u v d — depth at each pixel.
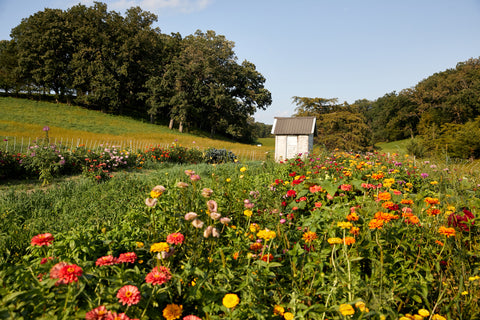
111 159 12.56
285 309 2.04
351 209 2.94
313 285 2.22
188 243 2.60
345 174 5.18
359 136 41.69
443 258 2.54
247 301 1.83
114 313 1.50
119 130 41.03
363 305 1.81
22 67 49.72
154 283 1.78
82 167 10.98
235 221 3.71
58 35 49.72
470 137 21.09
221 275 2.09
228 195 4.21
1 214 5.02
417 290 2.25
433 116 55.53
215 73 54.66
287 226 3.34
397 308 2.22
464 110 56.38
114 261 1.94
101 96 49.69
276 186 5.00
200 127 64.69
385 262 2.47
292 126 19.56
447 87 61.59
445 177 5.30
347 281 2.03
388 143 69.19
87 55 52.44
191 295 2.02
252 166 11.95
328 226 2.85
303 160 9.47
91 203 6.35
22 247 3.48
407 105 67.56
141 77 56.91
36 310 1.68
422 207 3.33
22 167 10.31
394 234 2.70
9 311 1.54
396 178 6.00
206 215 3.00
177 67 50.72
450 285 2.35
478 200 3.69
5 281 1.92
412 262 2.51
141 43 54.56
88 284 1.95
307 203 4.35
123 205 5.98
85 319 1.62
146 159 15.84
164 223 2.99
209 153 19.00
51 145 11.58
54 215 5.59
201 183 4.63
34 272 2.04
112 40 54.00
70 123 39.34
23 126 30.47
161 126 54.44
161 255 2.11
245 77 63.31
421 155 8.32
